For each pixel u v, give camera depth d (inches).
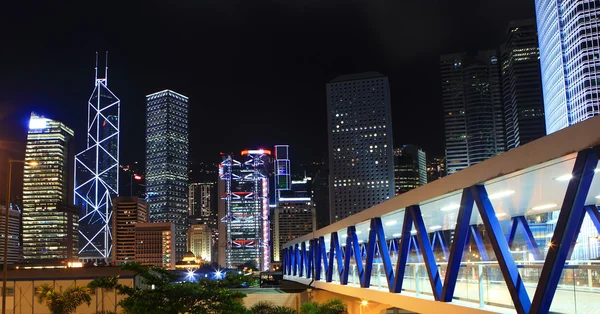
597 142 669.3
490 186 973.2
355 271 1830.7
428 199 1155.9
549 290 749.9
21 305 3592.5
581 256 1505.9
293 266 3531.0
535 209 1311.5
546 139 762.2
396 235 2052.2
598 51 7504.9
